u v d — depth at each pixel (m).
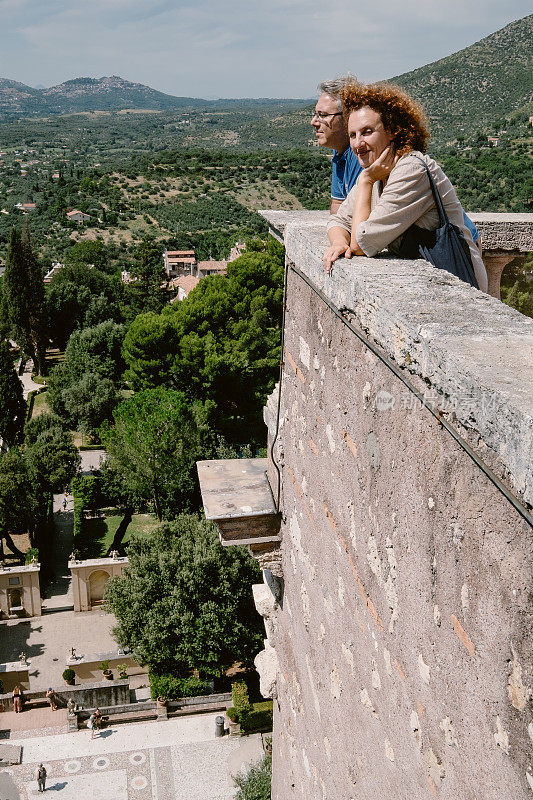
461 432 2.47
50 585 37.59
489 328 2.71
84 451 53.94
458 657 2.61
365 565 3.80
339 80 5.32
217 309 45.28
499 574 2.25
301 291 5.13
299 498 5.48
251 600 26.86
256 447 43.59
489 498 2.29
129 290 76.94
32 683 29.78
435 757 2.89
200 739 25.64
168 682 26.59
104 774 24.05
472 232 4.56
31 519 38.47
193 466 39.47
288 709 6.54
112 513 43.88
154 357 45.50
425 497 2.86
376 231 3.79
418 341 2.79
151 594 26.78
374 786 3.83
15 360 81.00
